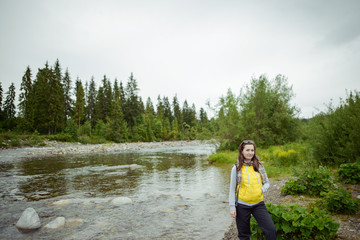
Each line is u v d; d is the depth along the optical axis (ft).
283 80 67.92
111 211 17.76
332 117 25.95
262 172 9.23
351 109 24.20
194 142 182.19
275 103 67.15
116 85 220.23
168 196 22.24
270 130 64.18
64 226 14.70
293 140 64.28
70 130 134.00
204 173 35.78
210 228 14.24
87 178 31.89
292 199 16.87
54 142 117.91
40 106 143.95
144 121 200.34
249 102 66.74
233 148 63.77
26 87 149.18
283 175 28.84
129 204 19.58
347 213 13.15
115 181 29.84
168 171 37.86
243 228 8.80
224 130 62.90
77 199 21.27
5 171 38.27
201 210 17.94
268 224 8.21
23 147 98.37
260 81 67.10
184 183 28.58
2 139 100.53
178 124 262.88
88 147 97.81
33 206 19.21
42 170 39.29
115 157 62.75
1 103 169.89
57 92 147.13
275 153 40.86
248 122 64.03
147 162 50.67
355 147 22.16
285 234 10.39
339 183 19.11
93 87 210.59
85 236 13.17
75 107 177.88
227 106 63.52
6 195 22.84
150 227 14.48
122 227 14.52
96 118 190.08
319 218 10.14
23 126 136.26
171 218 16.15
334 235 10.32
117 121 164.04
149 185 27.45
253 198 8.61
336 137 24.85
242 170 9.05
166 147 119.14
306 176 18.08
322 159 25.90
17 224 14.52
